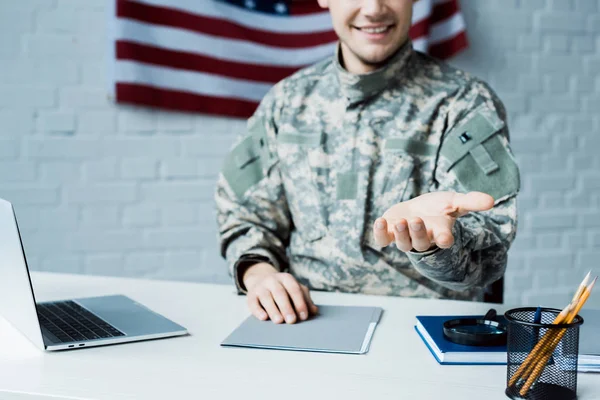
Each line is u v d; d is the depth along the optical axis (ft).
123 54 7.39
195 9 7.61
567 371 2.57
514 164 4.28
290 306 3.62
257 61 7.82
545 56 8.48
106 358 3.06
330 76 4.86
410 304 3.99
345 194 4.55
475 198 2.85
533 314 2.75
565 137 8.64
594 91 8.66
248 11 7.80
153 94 7.54
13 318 3.36
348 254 4.49
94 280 4.59
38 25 7.55
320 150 4.67
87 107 7.72
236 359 3.05
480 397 2.61
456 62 8.29
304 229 4.68
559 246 8.74
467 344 3.04
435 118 4.56
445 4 7.92
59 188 7.75
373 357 3.08
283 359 3.05
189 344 3.27
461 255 3.46
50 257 7.79
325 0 4.85
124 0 7.37
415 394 2.65
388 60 4.59
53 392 2.67
